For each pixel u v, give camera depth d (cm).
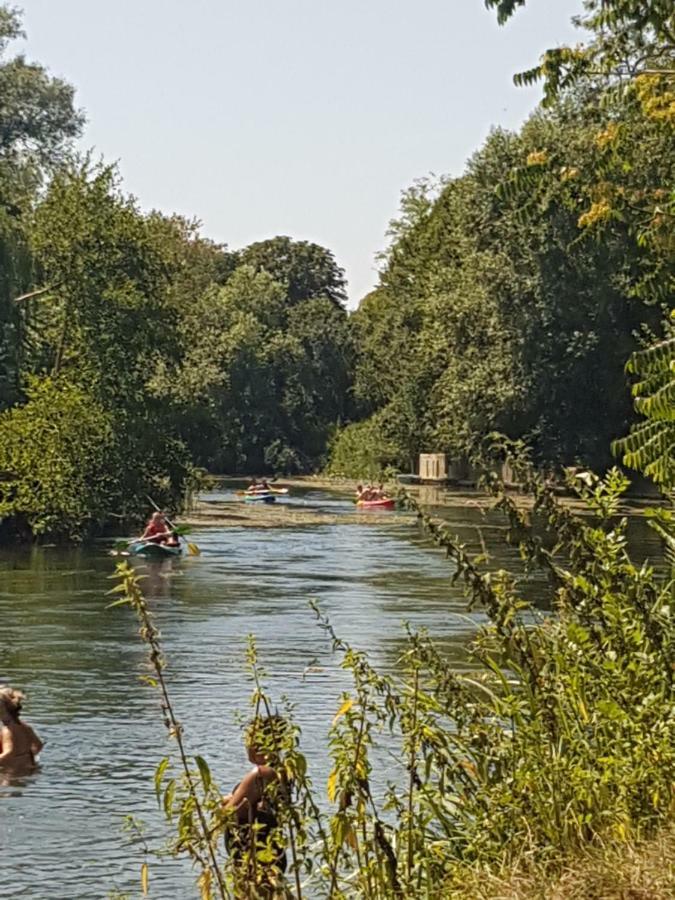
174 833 1370
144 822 1409
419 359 8388
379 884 785
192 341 5328
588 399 6581
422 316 8544
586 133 5319
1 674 2180
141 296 4978
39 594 3216
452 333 6875
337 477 10156
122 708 1928
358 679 870
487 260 6391
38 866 1271
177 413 5100
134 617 2834
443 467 8025
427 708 884
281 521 5656
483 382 6631
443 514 5638
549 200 2327
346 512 6241
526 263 6303
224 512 6144
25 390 4809
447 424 7462
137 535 4869
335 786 803
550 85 2256
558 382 6481
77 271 4944
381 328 9275
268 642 2506
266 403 10844
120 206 5044
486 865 781
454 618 2814
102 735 1770
